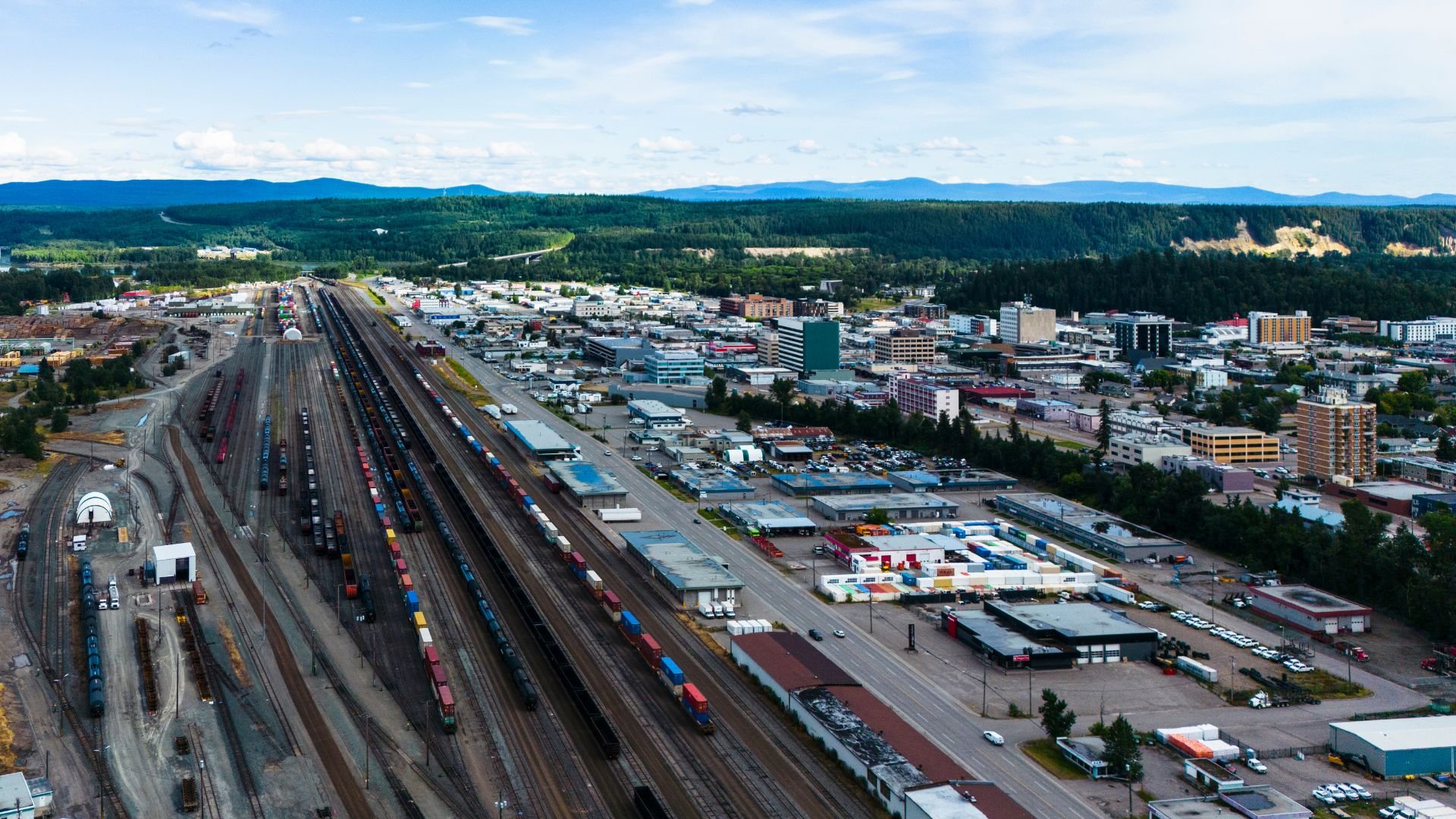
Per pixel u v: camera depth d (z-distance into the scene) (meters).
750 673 166.00
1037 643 175.75
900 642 181.88
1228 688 164.62
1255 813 123.56
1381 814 128.12
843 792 131.12
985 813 121.75
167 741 142.25
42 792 126.88
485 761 137.25
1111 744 137.25
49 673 162.12
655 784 132.00
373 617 185.12
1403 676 169.88
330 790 130.25
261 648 172.00
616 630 182.88
